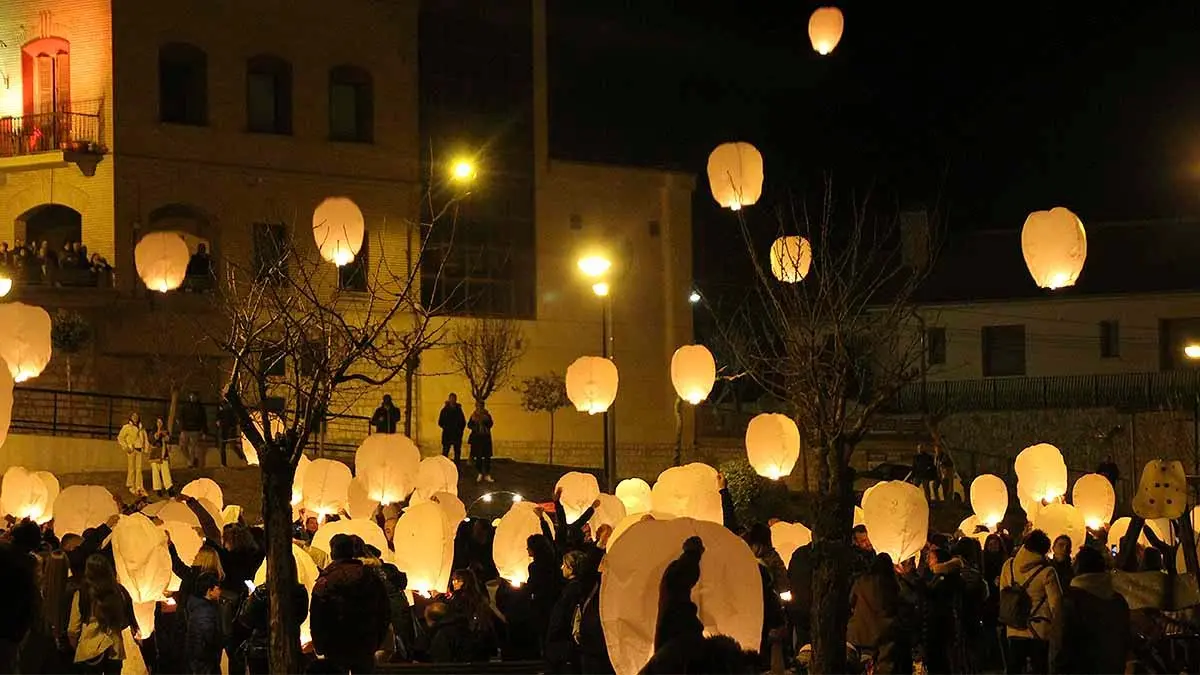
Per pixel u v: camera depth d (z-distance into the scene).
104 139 40.75
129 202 40.84
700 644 10.04
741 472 35.81
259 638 15.52
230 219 42.31
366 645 13.15
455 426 39.78
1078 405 56.09
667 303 50.81
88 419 39.38
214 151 42.22
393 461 23.42
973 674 17.67
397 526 18.19
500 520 19.89
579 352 48.97
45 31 41.19
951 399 56.59
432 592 18.03
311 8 44.12
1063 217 19.44
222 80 42.59
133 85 41.12
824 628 15.11
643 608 10.98
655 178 50.78
